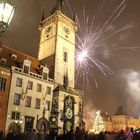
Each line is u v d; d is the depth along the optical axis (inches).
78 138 807.7
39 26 2780.5
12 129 1759.4
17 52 2235.5
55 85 2235.5
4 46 2144.4
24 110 1884.8
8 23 446.9
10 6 446.6
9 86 1829.5
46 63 2458.2
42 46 2645.2
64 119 1958.7
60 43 2496.3
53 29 2576.3
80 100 2455.7
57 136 836.0
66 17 2662.4
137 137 833.5
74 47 2672.2
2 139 847.7
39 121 1967.3
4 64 1894.7
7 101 1784.0
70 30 2691.9
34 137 824.3
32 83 2018.9
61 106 2107.5
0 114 1717.5
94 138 961.5
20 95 1892.2
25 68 2005.4
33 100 1979.6
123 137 861.8
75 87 2539.4
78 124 2223.2
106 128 4414.4
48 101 2116.1
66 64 2481.5
